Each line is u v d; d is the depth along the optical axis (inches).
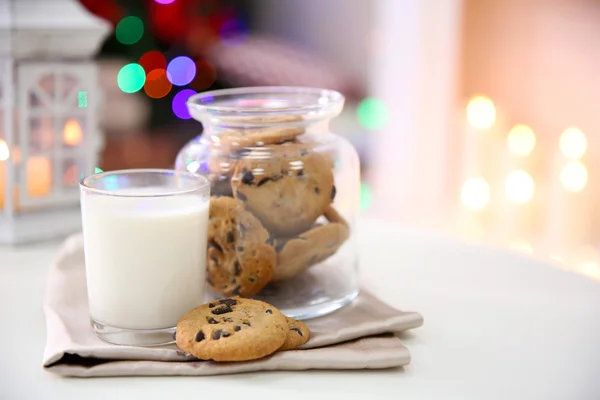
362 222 40.6
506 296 32.7
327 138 31.6
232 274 30.4
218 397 27.0
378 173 87.9
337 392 27.2
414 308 31.8
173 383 27.5
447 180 82.1
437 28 77.9
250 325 27.9
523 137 77.4
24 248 37.3
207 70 118.0
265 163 30.0
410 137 81.3
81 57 38.4
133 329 28.5
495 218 76.4
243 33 137.1
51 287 31.9
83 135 38.8
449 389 27.4
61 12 37.6
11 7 36.6
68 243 35.4
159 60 110.3
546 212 73.9
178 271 28.6
